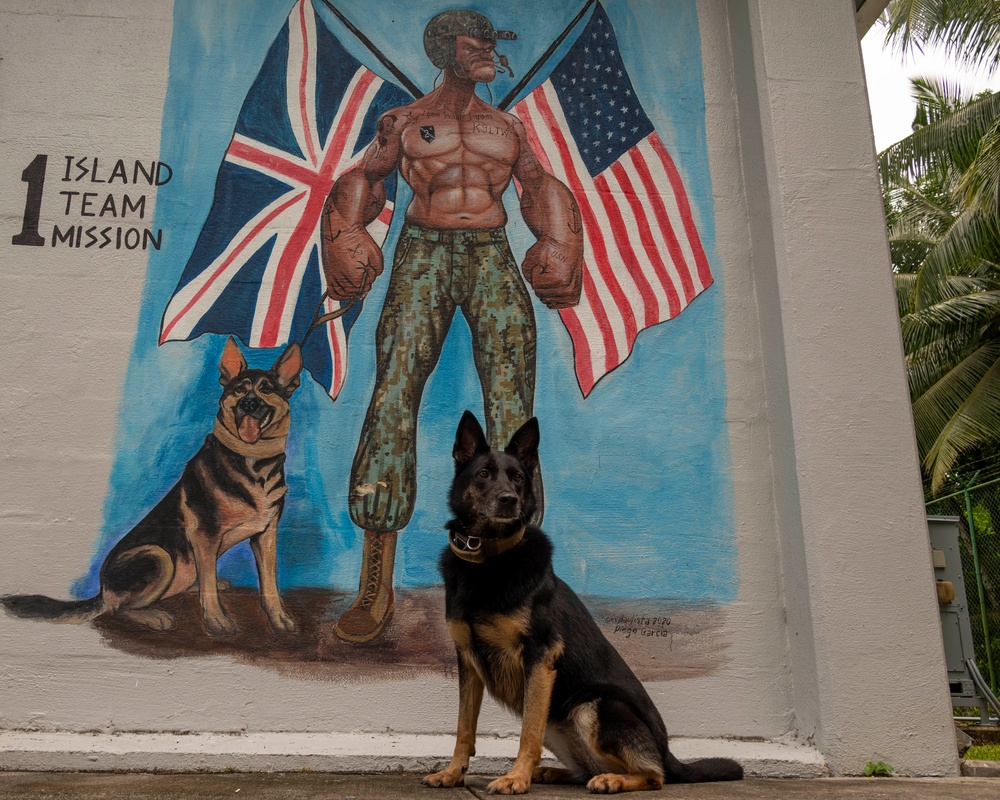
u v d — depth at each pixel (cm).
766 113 520
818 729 436
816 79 528
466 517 357
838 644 436
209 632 444
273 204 518
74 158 509
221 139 525
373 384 495
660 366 512
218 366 488
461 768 340
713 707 458
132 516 458
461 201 530
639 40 571
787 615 475
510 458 372
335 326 502
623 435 498
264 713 434
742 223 543
